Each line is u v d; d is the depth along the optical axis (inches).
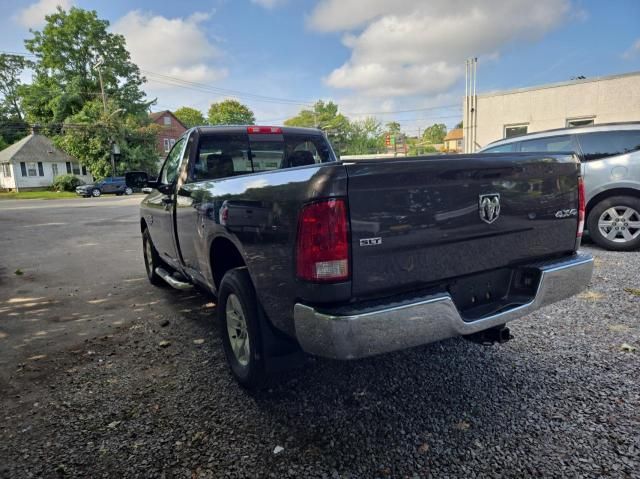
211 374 123.1
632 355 121.0
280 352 101.9
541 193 103.1
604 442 86.0
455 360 123.6
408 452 85.9
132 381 121.0
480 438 89.2
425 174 84.8
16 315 185.8
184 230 144.6
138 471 83.6
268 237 90.4
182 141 165.8
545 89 566.6
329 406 103.5
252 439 92.0
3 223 583.8
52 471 84.6
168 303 195.5
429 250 87.2
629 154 233.5
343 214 77.5
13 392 117.3
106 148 1476.4
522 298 100.7
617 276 193.2
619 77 513.3
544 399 102.0
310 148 178.5
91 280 246.2
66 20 1877.5
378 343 79.3
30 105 1817.2
